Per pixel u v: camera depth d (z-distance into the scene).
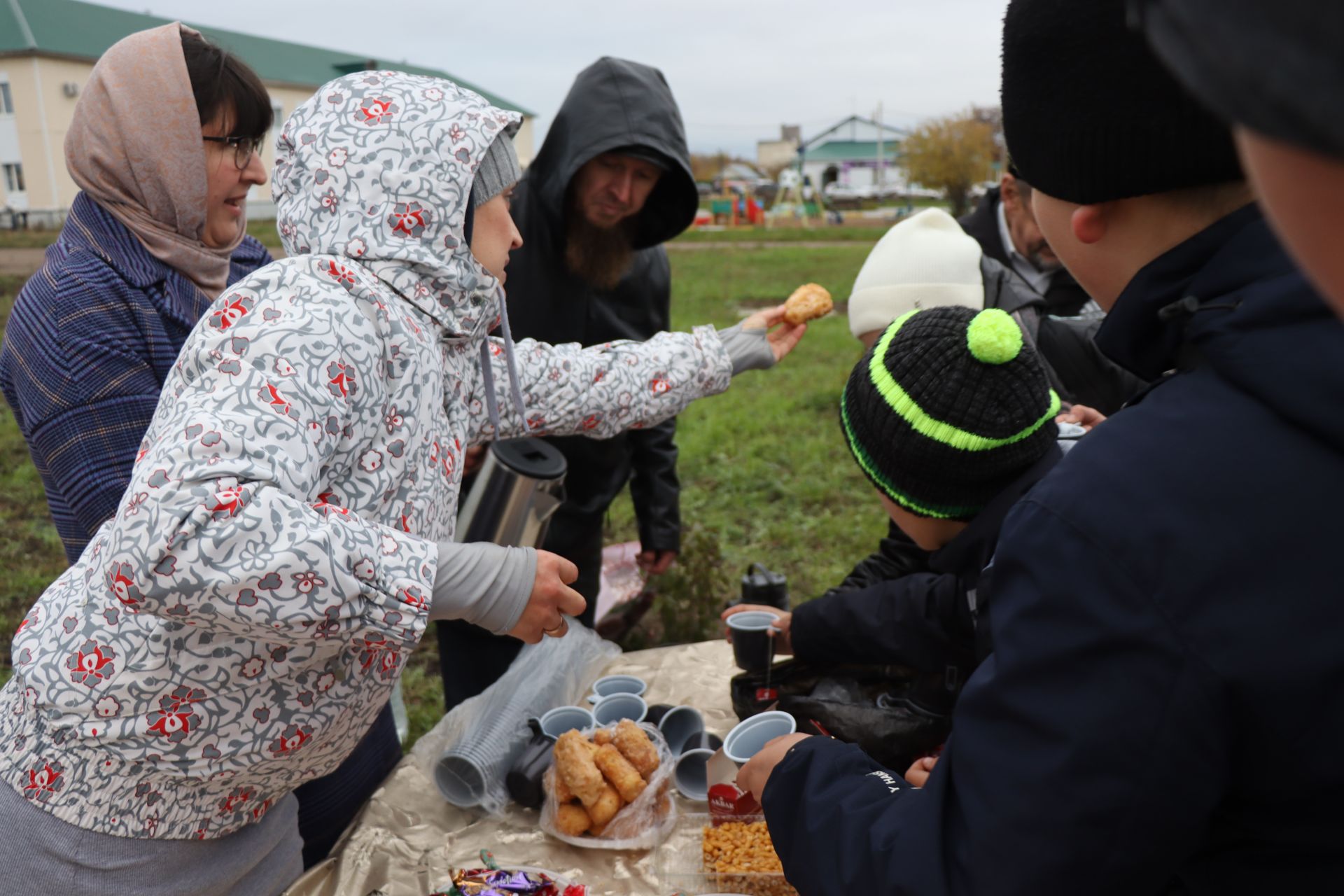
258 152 1.94
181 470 1.13
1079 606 0.74
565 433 1.92
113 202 1.78
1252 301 0.73
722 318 13.76
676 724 1.93
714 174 64.56
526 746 1.78
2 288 14.54
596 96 2.72
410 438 1.38
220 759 1.35
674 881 1.51
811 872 0.98
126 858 1.39
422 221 1.38
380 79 1.42
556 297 2.93
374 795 1.73
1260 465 0.71
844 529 5.58
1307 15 0.32
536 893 1.46
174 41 1.79
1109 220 0.85
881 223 43.66
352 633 1.23
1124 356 0.87
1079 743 0.74
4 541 5.42
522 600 1.34
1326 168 0.36
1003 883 0.77
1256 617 0.69
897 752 1.68
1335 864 0.75
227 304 1.26
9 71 30.27
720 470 6.64
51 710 1.33
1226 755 0.72
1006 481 1.40
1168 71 0.75
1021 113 0.85
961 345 1.36
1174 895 0.84
